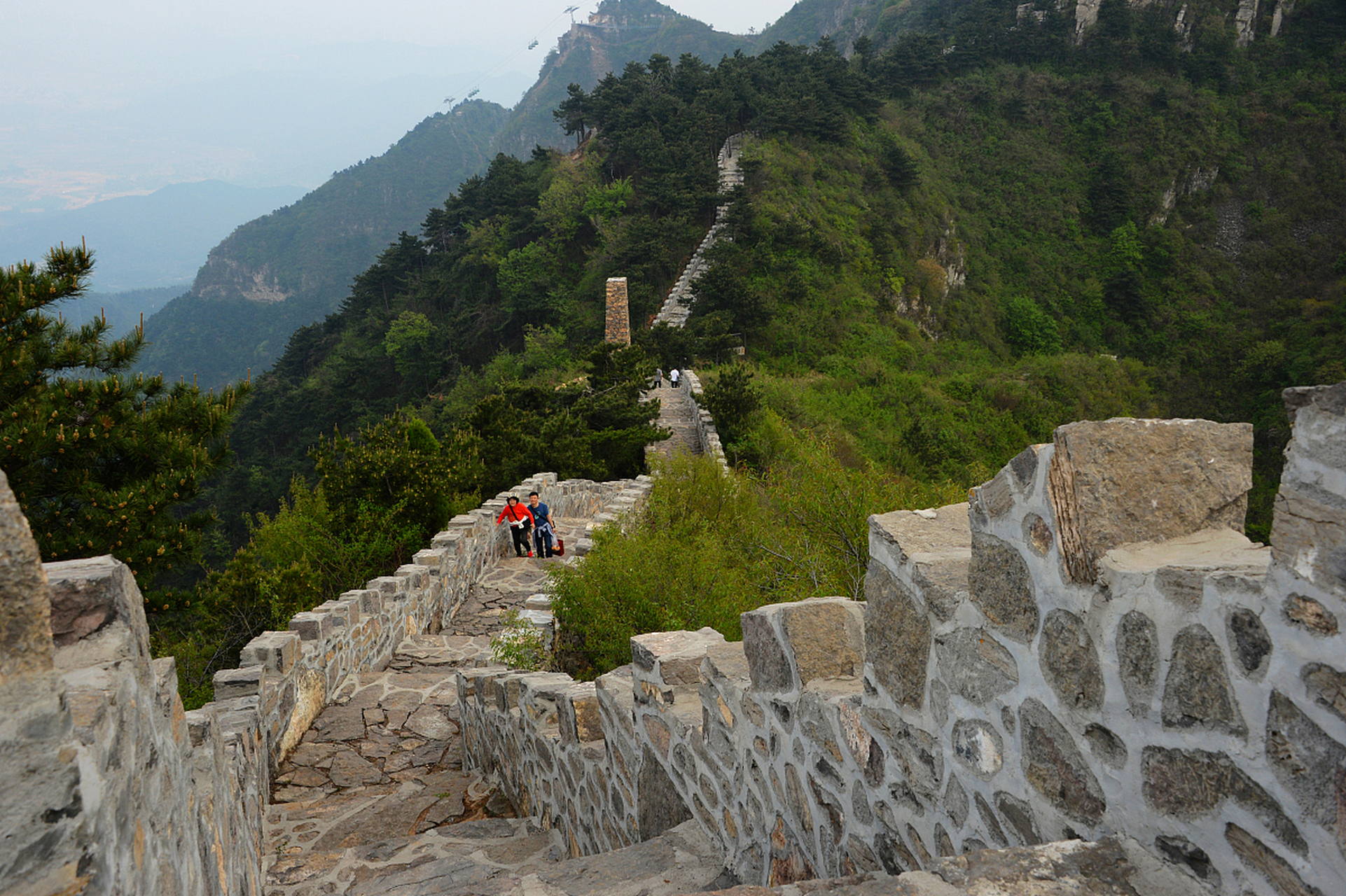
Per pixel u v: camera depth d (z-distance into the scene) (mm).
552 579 11016
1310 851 1479
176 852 2619
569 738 5973
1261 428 73438
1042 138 104000
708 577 8914
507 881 4355
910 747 2744
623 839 5207
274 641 8727
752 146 82312
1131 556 1917
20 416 8969
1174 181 98312
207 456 10273
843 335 66562
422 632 12875
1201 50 110562
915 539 2818
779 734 3520
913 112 104875
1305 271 92125
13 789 1549
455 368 79625
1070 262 94312
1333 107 100500
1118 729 1931
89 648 2197
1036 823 2227
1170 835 1827
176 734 2979
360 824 7082
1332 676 1413
